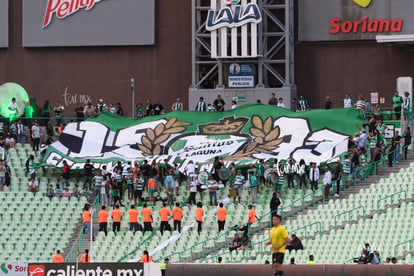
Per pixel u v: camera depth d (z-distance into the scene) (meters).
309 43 166.25
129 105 171.88
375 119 150.12
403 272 87.00
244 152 147.88
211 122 155.62
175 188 147.88
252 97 163.62
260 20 161.12
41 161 154.88
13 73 175.38
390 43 162.38
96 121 159.38
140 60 171.62
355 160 141.00
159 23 171.12
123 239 137.50
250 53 162.38
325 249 122.88
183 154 150.38
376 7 163.50
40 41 173.88
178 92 170.50
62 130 159.25
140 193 146.25
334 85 165.62
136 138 155.50
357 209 130.62
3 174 151.12
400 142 144.00
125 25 170.88
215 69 167.25
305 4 166.00
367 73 164.38
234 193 142.12
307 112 151.88
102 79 172.62
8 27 175.00
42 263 114.19
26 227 145.12
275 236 82.81
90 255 127.19
